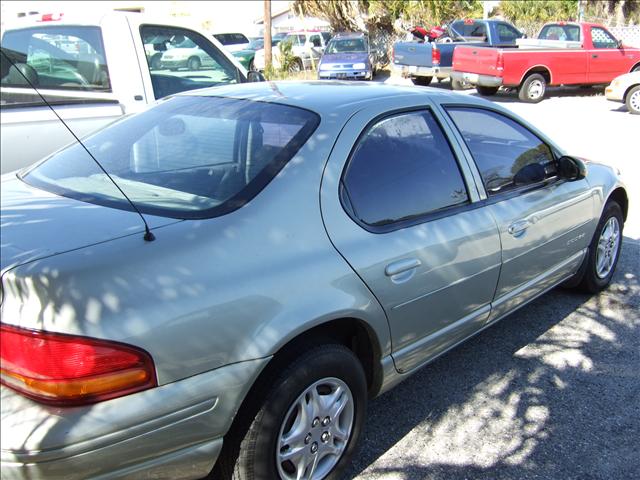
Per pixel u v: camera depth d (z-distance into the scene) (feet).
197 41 20.35
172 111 10.67
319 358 7.94
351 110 9.45
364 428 9.69
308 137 8.83
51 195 8.66
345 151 8.96
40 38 17.56
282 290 7.56
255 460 7.52
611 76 50.98
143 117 10.80
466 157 10.92
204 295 6.94
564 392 11.44
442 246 9.75
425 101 10.69
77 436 6.05
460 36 61.21
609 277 15.88
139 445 6.49
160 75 19.34
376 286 8.65
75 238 7.10
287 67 77.56
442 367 12.32
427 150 10.30
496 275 11.10
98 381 6.18
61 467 6.05
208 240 7.30
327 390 8.32
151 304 6.59
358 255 8.51
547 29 53.16
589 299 15.51
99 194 8.52
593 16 70.59
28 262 6.61
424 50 57.77
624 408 10.96
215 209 7.80
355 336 9.18
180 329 6.69
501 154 11.87
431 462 9.52
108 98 18.01
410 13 79.92
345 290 8.22
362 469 9.34
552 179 13.02
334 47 68.49
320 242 8.19
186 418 6.78
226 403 7.06
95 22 18.08
